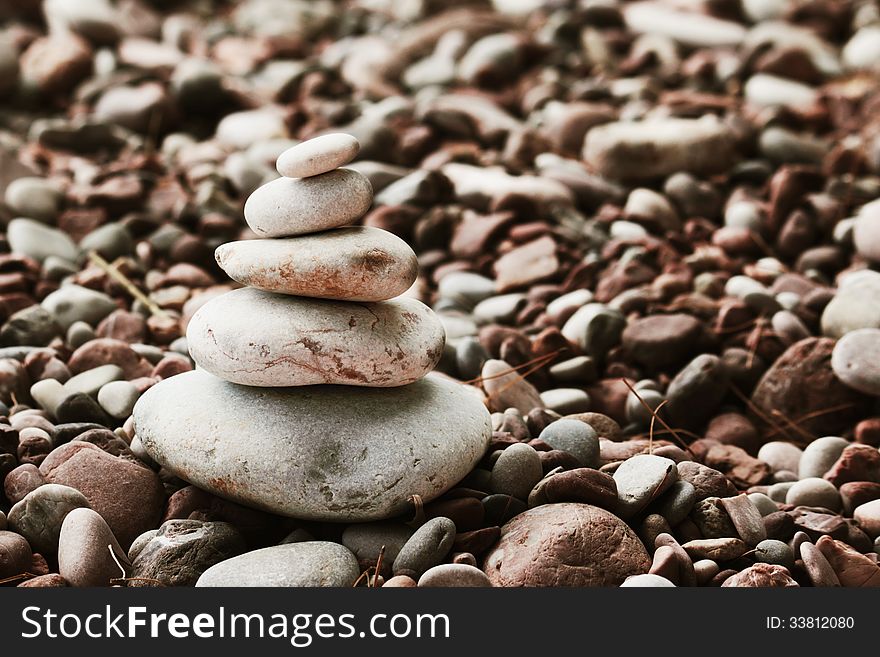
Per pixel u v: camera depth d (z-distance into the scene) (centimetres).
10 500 92
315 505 89
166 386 95
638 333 111
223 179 135
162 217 130
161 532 90
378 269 90
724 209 133
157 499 93
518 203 129
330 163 90
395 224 127
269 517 92
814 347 107
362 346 90
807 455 100
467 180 133
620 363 111
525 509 92
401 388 94
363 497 89
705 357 106
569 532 89
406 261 92
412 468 90
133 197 130
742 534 92
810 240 126
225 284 123
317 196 91
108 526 90
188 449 91
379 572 89
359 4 232
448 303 118
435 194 131
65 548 88
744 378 108
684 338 110
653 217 128
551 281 121
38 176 135
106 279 119
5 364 104
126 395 100
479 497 93
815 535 93
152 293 119
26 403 104
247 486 90
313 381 91
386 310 93
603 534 89
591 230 127
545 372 109
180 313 117
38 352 106
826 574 89
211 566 89
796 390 106
